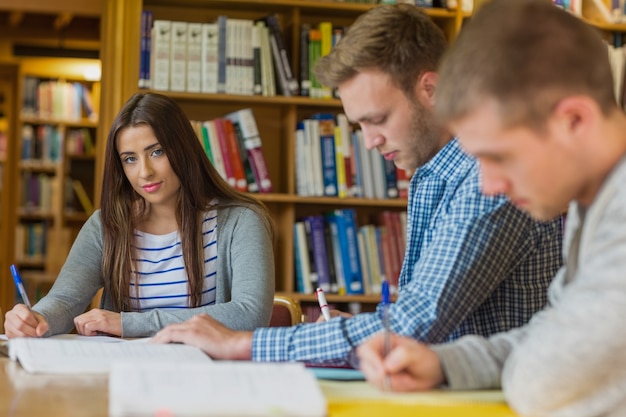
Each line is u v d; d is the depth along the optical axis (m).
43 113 8.12
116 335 2.23
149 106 2.54
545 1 1.16
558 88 1.10
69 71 8.38
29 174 8.37
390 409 1.20
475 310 1.69
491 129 1.11
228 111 4.52
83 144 8.23
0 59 8.10
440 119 1.18
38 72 8.30
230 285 2.63
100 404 1.26
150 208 2.64
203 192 2.64
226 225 2.64
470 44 1.14
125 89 4.24
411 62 1.74
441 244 1.61
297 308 2.88
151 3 4.41
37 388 1.39
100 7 5.82
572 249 1.30
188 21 4.50
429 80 1.76
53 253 7.83
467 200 1.61
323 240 4.32
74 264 2.59
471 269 1.57
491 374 1.34
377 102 1.76
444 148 1.80
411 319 1.55
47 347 1.67
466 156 1.76
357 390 1.34
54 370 1.54
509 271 1.65
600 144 1.12
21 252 8.39
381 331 1.54
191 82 4.23
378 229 4.37
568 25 1.14
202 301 2.62
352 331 1.56
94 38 8.23
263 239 2.61
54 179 8.48
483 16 1.17
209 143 4.20
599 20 4.42
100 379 1.48
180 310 2.29
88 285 2.57
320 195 4.31
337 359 1.56
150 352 1.64
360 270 4.34
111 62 4.32
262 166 4.27
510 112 1.10
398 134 1.78
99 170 4.43
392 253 4.38
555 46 1.11
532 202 1.15
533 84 1.10
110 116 4.31
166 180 2.55
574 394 1.14
